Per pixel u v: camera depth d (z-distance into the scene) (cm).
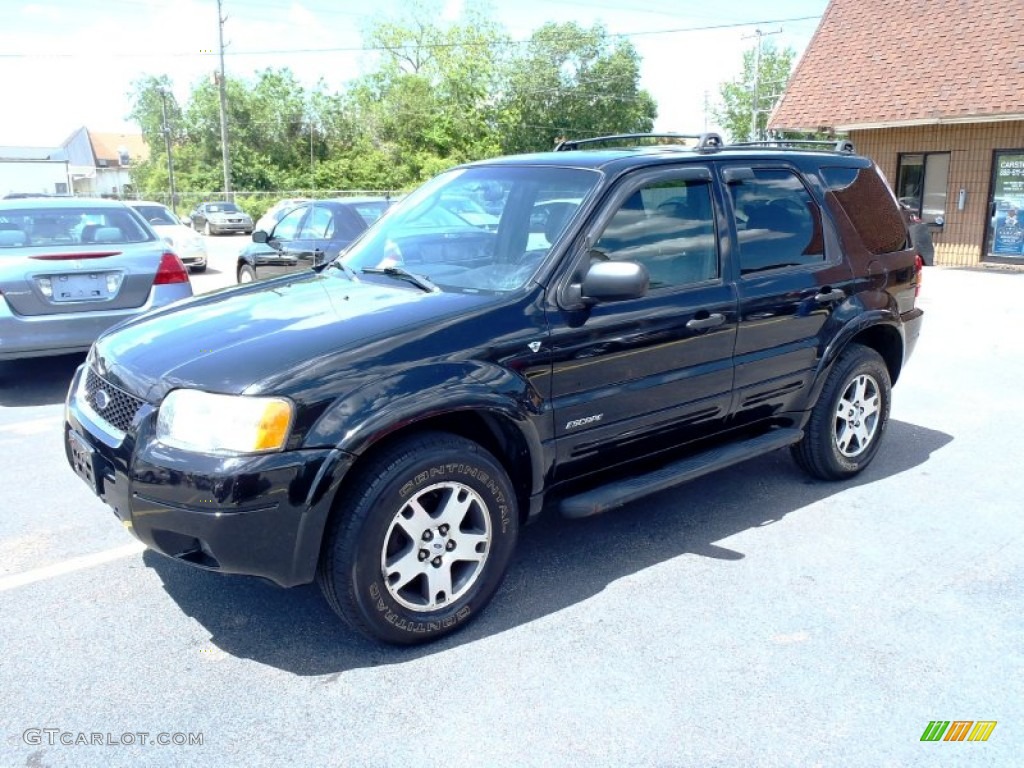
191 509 298
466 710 299
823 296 475
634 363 391
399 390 318
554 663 327
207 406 304
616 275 350
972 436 608
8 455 571
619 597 378
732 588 386
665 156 422
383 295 379
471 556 347
